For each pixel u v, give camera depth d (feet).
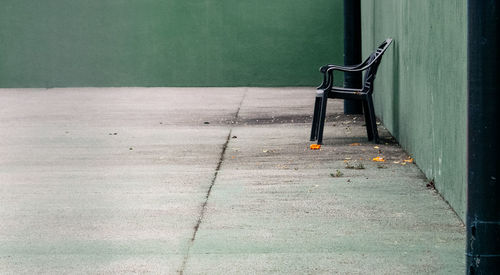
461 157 18.20
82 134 35.35
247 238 17.48
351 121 37.99
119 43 60.34
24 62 60.80
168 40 60.13
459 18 18.26
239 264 15.61
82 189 23.22
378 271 14.98
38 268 15.62
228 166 26.48
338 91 30.63
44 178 25.05
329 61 59.31
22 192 22.93
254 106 46.19
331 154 28.25
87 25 60.44
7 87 60.85
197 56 60.18
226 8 59.57
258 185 23.15
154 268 15.49
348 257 15.90
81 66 60.70
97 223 19.12
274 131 35.06
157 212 20.12
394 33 31.63
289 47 59.52
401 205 20.13
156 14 59.93
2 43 60.64
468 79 10.94
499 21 10.61
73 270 15.46
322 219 18.98
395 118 31.50
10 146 32.04
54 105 48.32
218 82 60.29
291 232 17.90
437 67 21.34
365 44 45.37
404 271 14.94
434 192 21.54
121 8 60.08
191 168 26.30
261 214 19.62
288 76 59.72
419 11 24.79
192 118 40.63
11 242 17.54
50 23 60.49
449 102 19.60
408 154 27.61
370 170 24.94
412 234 17.44
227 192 22.31
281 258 15.94
